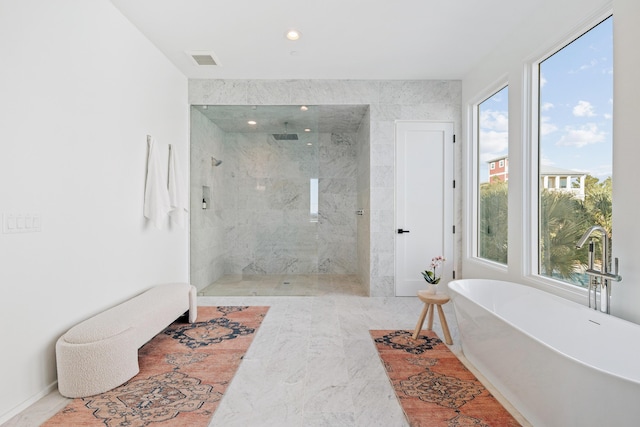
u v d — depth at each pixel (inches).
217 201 178.2
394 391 78.4
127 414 68.9
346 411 70.6
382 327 122.0
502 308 105.0
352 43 126.3
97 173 93.6
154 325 95.4
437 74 156.3
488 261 140.7
